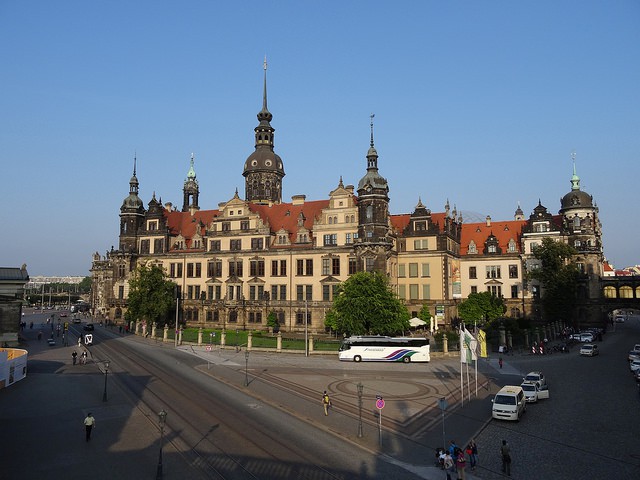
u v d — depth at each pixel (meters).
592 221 115.31
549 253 104.56
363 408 43.72
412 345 69.62
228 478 27.73
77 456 31.31
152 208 122.62
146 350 82.44
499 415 39.34
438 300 102.50
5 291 87.12
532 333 87.75
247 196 128.62
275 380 56.31
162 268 108.25
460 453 27.62
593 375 58.81
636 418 39.81
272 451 32.22
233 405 44.62
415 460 30.92
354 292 76.88
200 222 118.12
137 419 39.81
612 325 136.88
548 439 34.72
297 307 101.56
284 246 105.81
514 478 27.92
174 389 51.28
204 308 111.38
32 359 72.12
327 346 79.81
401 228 111.00
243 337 92.12
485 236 119.62
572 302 104.50
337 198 101.62
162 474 28.25
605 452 31.91
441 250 103.69
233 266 109.75
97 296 195.38
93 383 54.16
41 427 37.66
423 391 50.59
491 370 63.62
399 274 106.19
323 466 29.64
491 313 99.00
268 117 132.25
